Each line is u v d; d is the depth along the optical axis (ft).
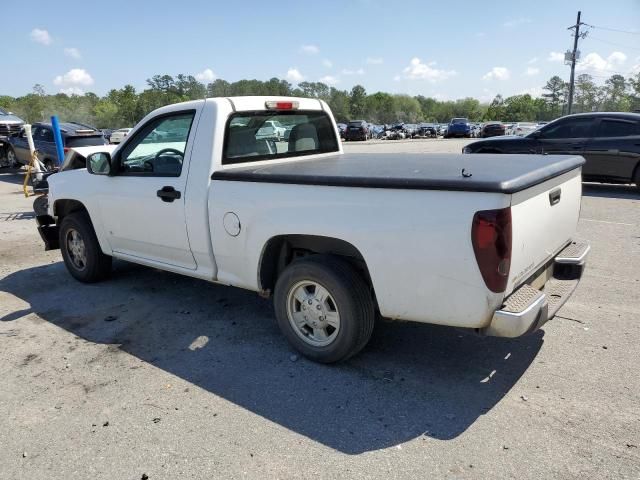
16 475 8.80
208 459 9.01
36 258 22.80
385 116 433.48
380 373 11.84
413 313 10.42
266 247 12.51
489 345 13.02
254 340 13.78
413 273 10.12
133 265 20.99
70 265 19.15
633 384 10.93
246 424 10.00
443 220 9.52
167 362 12.67
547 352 12.50
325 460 8.87
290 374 11.91
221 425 9.99
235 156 13.82
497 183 8.98
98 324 15.11
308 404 10.64
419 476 8.41
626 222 26.40
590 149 35.35
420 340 13.50
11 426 10.18
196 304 16.47
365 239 10.53
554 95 354.13
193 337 14.05
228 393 11.15
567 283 11.92
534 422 9.74
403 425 9.82
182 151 14.23
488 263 9.23
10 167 60.39
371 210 10.38
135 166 15.64
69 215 18.47
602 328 13.74
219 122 13.28
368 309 11.55
